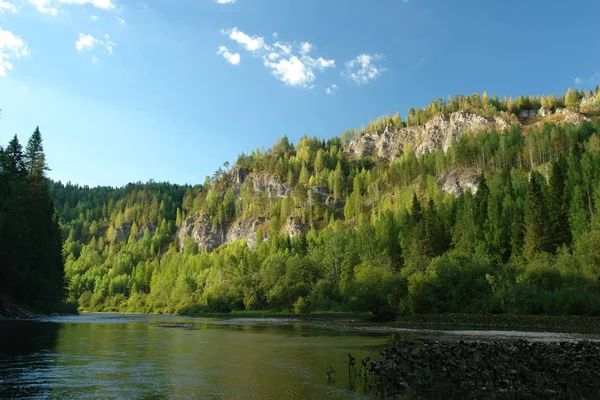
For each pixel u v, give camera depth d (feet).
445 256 288.30
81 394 63.16
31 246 279.28
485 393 62.90
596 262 225.97
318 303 371.15
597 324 173.78
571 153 485.97
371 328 205.77
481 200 428.56
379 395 63.00
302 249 549.13
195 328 217.56
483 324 209.97
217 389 67.36
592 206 355.15
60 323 229.86
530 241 327.67
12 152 311.88
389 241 442.50
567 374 70.28
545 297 209.56
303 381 74.02
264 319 335.67
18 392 64.03
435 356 80.48
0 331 162.20
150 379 75.25
